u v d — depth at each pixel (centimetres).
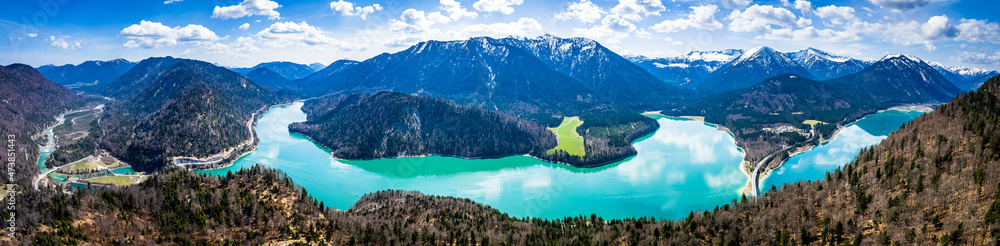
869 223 16412
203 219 18550
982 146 19338
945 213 15712
